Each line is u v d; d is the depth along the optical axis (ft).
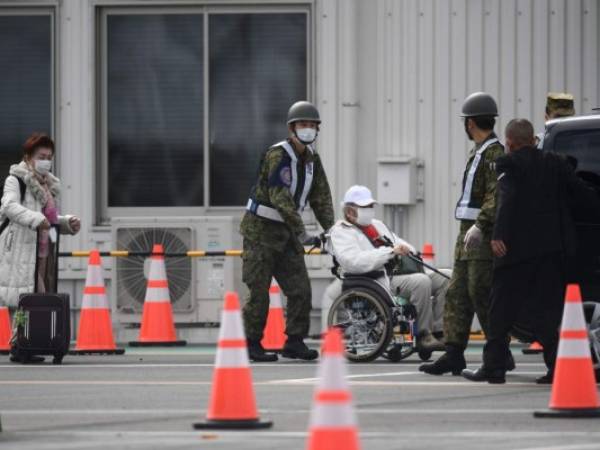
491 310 131.44
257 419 102.94
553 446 94.32
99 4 217.97
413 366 154.81
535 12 208.13
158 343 195.62
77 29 218.38
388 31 211.61
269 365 156.56
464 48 209.56
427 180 210.79
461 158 209.56
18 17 219.61
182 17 218.79
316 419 77.97
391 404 118.01
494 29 208.85
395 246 159.02
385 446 94.48
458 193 209.77
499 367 133.49
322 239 159.22
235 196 218.79
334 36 213.25
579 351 109.70
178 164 219.41
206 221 207.00
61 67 218.59
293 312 161.38
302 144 159.22
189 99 219.00
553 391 110.32
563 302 130.72
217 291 205.87
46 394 127.95
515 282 129.90
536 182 128.36
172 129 219.61
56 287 166.40
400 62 211.41
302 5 215.31
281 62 216.54
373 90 212.64
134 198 219.61
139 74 219.41
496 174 136.77
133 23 219.20
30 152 165.17
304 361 162.40
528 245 128.16
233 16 217.56
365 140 212.64
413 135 210.79
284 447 93.81
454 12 209.77
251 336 161.38
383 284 159.63
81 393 128.77
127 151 219.82
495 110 138.82
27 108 220.02
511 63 208.64
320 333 209.77
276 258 161.38
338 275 162.81
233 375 102.47
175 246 207.41
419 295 160.45
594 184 132.36
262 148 217.97
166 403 120.78
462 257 139.33
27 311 161.89
